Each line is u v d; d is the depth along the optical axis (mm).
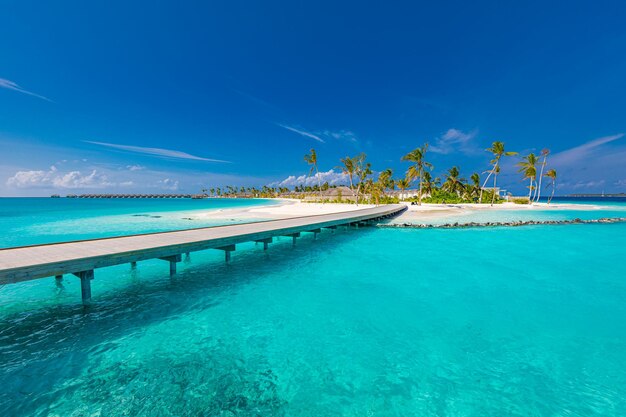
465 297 9289
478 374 5426
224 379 5289
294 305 8695
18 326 7297
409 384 5156
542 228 24688
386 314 8047
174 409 4562
